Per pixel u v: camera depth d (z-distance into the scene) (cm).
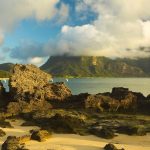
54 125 3703
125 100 4972
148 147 3011
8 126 3878
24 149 2734
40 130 3272
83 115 4378
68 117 3978
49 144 3016
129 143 3178
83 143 3102
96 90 12169
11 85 5297
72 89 12850
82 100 5041
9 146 2767
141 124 3962
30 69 5528
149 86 16388
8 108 4697
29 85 5347
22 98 5138
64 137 3344
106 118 4372
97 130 3503
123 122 4062
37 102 4991
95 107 4900
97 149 2877
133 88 14075
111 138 3347
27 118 4316
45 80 5556
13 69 5494
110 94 5378
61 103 5197
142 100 5169
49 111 4478
